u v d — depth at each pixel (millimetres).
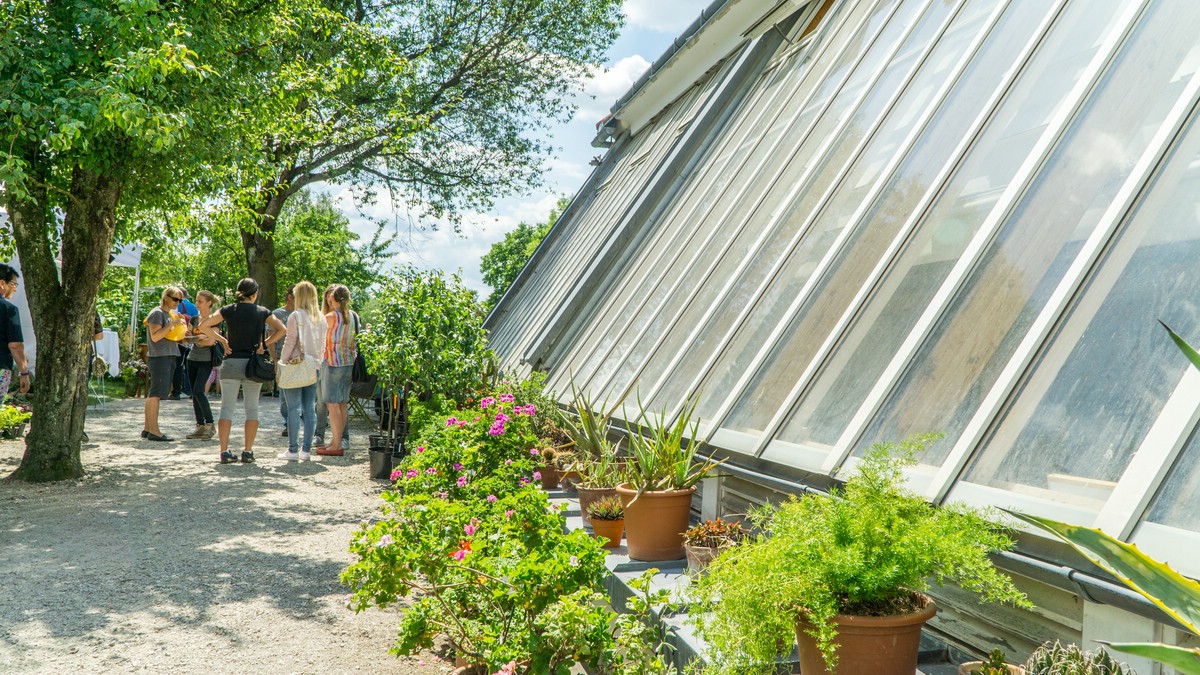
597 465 5707
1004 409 2891
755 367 4781
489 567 3607
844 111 6441
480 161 23828
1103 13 4012
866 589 2447
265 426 14477
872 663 2455
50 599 5125
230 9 9617
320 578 5668
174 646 4410
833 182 5555
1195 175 2814
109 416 15344
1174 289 2596
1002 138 4000
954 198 4023
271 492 8492
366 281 39188
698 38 12641
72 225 8961
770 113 8578
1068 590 2432
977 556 2391
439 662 4281
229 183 11562
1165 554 2104
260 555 6203
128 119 7613
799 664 2945
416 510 4109
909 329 3656
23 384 9695
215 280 33656
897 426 3312
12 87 7648
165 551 6250
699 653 3053
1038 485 2576
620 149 18156
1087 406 2611
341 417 11156
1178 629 2178
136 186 9383
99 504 7773
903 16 6715
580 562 3559
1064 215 3260
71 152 8602
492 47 22938
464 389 9992
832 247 4844
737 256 6328
